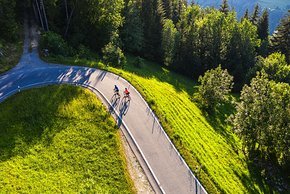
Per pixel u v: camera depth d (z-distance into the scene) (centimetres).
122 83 5672
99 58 7075
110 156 3984
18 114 4444
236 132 5569
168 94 6316
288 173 5441
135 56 9238
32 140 4094
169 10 11131
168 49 9356
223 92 7025
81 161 3869
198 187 3862
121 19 8219
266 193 4819
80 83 5419
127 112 4919
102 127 4441
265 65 9050
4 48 5950
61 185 3512
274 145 5303
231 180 4441
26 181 3503
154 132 4609
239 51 9625
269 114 5175
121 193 3541
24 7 7188
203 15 11381
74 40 7219
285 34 10938
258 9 12438
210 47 9606
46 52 6162
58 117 4500
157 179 3869
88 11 7206
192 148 4516
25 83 5216
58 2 7231
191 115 5988
